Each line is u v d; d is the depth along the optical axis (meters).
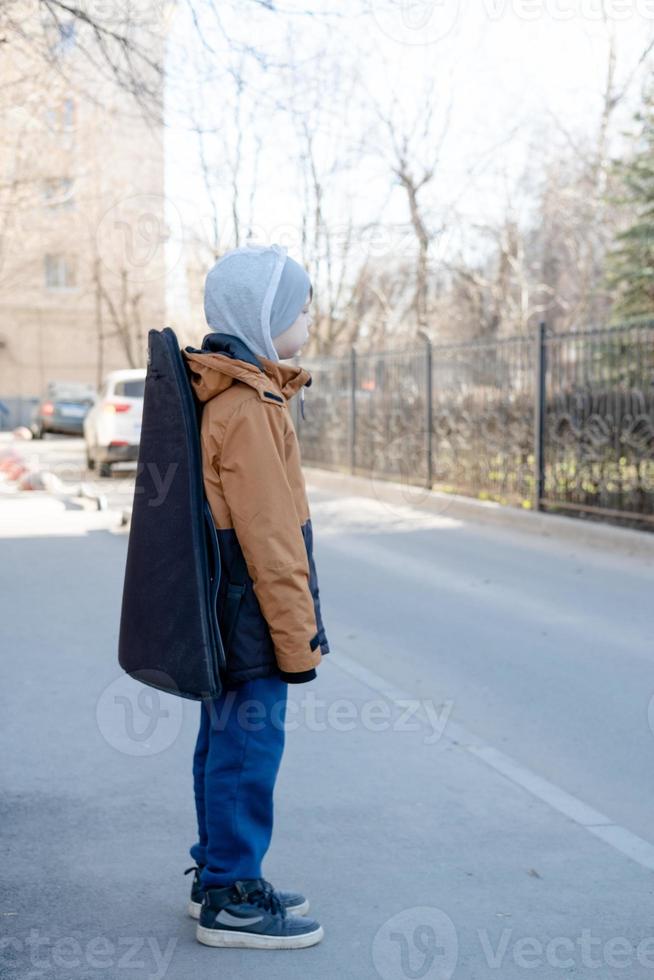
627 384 11.33
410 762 4.65
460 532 12.13
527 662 6.40
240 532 2.93
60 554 10.16
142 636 2.99
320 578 9.18
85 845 3.79
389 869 3.61
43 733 4.96
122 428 17.92
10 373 40.84
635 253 15.88
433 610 7.87
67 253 33.31
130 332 34.19
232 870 3.10
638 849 3.79
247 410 2.92
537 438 12.72
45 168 21.91
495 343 13.64
